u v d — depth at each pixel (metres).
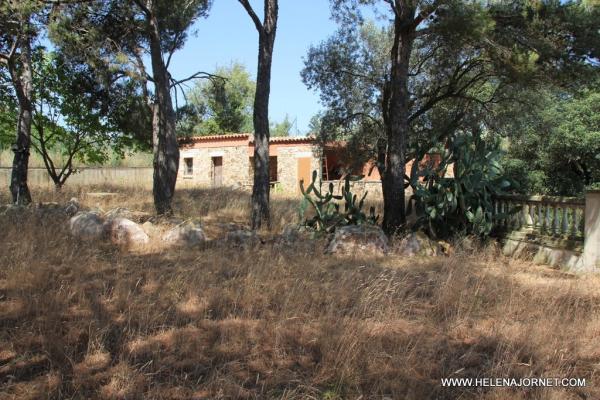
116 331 4.98
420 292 6.75
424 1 9.95
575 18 10.09
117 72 15.95
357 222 11.27
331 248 9.58
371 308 5.64
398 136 11.28
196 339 4.84
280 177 27.95
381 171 12.41
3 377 4.09
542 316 5.56
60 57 17.75
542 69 10.98
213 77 17.73
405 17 10.88
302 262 8.14
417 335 5.03
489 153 11.03
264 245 9.80
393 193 11.29
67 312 5.48
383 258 9.12
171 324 5.30
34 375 4.15
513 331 5.09
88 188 20.83
